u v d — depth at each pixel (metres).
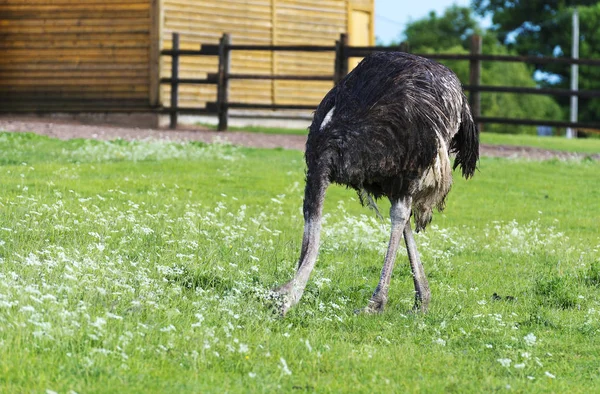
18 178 17.50
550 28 81.81
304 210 9.76
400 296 11.06
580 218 17.83
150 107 30.47
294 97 34.34
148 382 7.31
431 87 10.34
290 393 7.46
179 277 10.57
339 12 35.38
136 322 8.58
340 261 12.70
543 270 13.01
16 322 7.82
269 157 23.97
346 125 9.89
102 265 10.17
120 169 20.27
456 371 8.34
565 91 27.34
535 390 7.93
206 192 18.05
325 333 9.16
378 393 7.57
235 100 32.84
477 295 11.45
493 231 15.95
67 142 24.09
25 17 31.67
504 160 25.50
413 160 10.10
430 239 14.59
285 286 9.40
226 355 8.11
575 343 9.58
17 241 11.66
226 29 32.59
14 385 6.98
